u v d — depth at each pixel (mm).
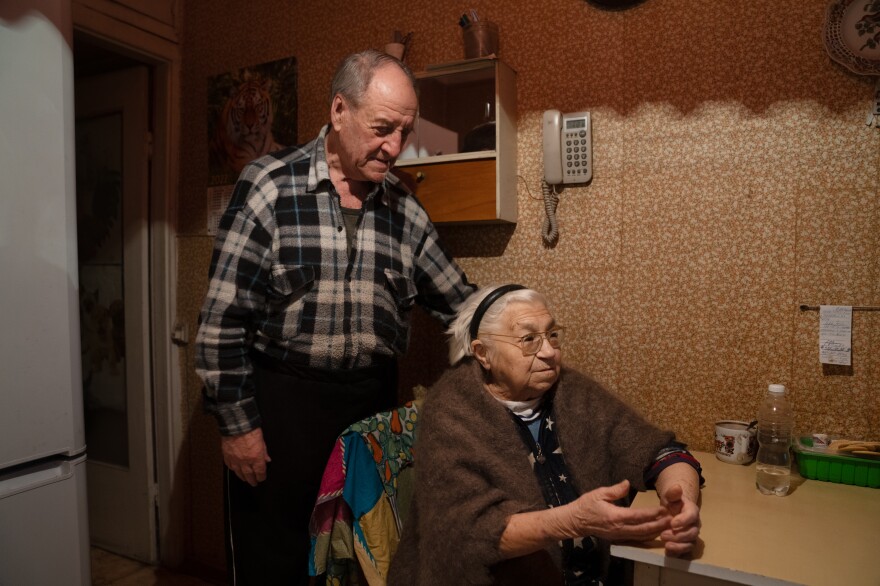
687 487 1167
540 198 1751
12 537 1225
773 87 1480
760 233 1508
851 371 1434
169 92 2355
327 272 1402
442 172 1728
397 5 1925
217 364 1368
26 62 1211
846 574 938
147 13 2229
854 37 1383
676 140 1586
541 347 1291
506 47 1780
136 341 2475
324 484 1288
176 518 2439
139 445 2500
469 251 1861
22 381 1223
